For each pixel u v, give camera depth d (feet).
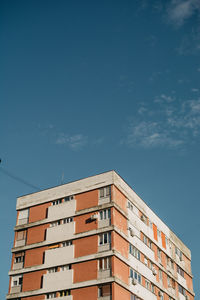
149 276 177.58
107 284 148.77
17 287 168.66
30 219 183.21
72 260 160.15
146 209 195.31
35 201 186.70
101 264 153.58
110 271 150.20
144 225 188.03
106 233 159.12
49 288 159.02
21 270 171.12
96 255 155.74
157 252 195.62
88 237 161.99
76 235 165.07
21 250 176.65
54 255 165.48
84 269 155.84
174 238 222.89
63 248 164.76
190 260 238.07
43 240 173.27
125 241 165.07
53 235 170.91
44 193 186.09
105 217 163.12
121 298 149.38
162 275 194.29
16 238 182.19
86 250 159.43
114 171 172.45
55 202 181.27
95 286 150.30
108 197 166.91
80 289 152.46
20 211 189.06
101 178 172.96
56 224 174.70
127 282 156.76
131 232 170.50
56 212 176.35
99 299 147.13
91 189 173.06
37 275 165.89
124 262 158.92
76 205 173.06
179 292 209.05
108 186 169.68
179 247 226.79
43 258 168.66
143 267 174.19
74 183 179.42
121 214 168.25
